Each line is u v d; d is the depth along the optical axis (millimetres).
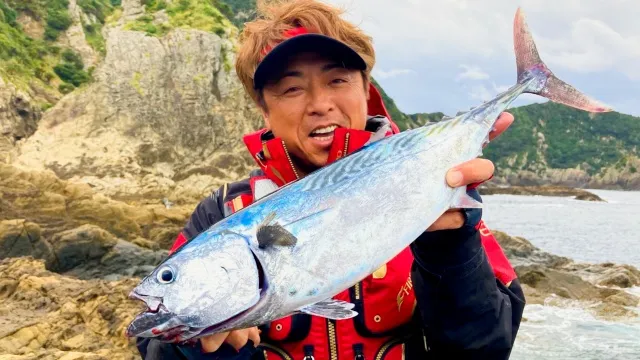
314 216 594
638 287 4656
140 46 15016
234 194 798
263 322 573
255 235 581
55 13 18781
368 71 778
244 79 805
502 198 33781
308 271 579
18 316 2582
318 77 708
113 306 2590
